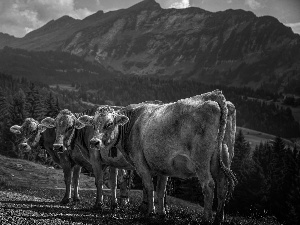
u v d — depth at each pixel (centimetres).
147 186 1538
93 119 1614
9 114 9994
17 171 4616
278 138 10725
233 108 1483
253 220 1800
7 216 1368
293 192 6612
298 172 8144
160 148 1431
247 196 6850
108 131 1587
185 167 1397
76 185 2181
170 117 1398
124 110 1684
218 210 1347
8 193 2594
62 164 2083
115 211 1745
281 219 6397
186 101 1375
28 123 2145
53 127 2117
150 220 1416
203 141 1292
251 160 9575
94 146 1558
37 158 7144
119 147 1656
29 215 1441
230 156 1472
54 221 1316
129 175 2270
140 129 1555
